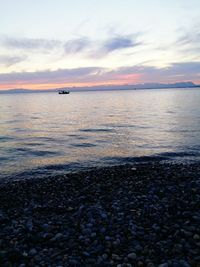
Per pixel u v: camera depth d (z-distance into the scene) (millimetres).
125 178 17672
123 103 145250
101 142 34562
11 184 17578
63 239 9297
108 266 7520
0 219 11383
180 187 14789
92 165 23688
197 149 28656
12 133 43750
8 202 13844
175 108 95062
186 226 9664
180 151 28000
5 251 8594
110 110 95625
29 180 18359
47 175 20688
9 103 174750
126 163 24016
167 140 34406
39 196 14758
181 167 20594
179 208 11539
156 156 26062
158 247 8344
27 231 10094
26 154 28297
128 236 9180
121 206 12180
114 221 10531
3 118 70312
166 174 18188
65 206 12789
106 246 8586
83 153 28438
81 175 18984
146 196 13445
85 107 117938
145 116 68938
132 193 14195
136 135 39531
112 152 28625
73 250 8523
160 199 12992
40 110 103500
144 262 7582
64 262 7824
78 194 14711
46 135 41281
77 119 65812
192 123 50500
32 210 12406
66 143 34406
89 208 12070
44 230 10117
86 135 40656
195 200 12500
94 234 9445
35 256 8219
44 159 26047
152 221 10352
